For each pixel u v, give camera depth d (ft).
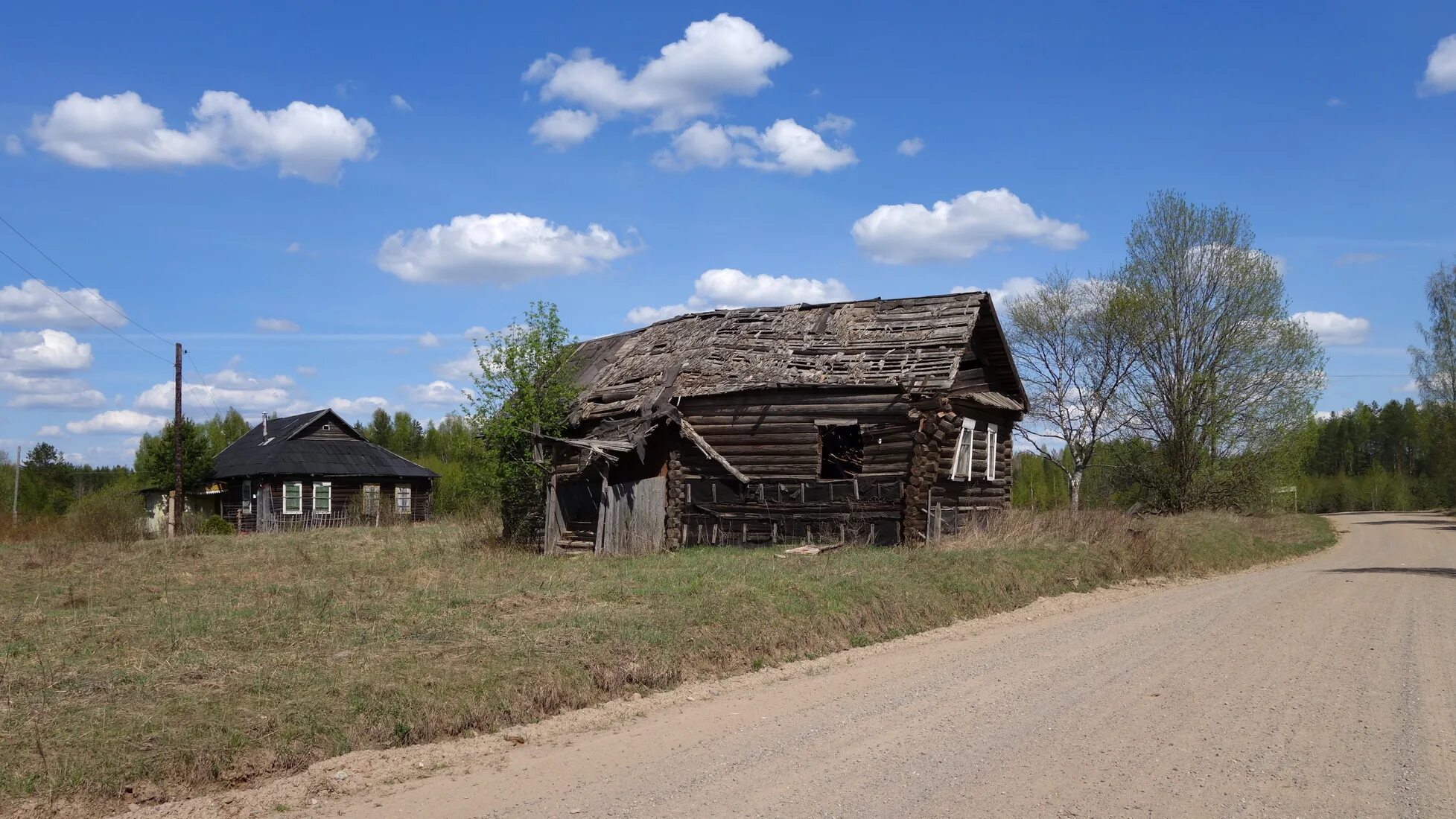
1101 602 56.59
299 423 166.71
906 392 72.02
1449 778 21.90
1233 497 137.90
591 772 23.81
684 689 33.50
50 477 230.48
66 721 24.71
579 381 91.56
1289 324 135.95
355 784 23.30
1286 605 52.75
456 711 27.99
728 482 76.69
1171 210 139.33
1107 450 159.02
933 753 24.23
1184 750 24.20
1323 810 19.89
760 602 42.42
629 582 48.01
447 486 181.68
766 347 82.38
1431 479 289.74
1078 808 20.03
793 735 26.68
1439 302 218.59
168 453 151.12
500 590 46.75
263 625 37.55
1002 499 92.79
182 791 22.65
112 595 49.70
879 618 45.50
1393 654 37.37
